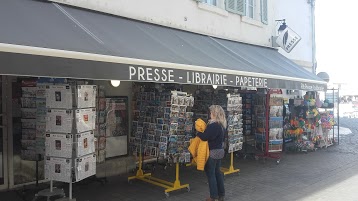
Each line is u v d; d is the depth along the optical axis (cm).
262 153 945
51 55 380
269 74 780
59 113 485
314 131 1116
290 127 1085
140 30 661
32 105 558
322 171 832
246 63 789
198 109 834
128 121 800
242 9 1013
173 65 533
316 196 632
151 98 682
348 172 825
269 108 921
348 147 1189
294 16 1331
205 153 566
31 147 563
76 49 418
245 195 639
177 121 650
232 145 771
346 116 2925
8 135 603
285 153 1064
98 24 573
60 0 574
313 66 1462
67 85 479
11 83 605
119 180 722
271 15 1178
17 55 352
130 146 728
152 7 739
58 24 487
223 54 779
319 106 1168
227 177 769
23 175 623
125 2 682
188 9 830
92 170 518
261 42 1123
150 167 812
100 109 686
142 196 623
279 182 730
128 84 799
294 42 1122
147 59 499
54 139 489
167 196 619
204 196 629
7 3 479
